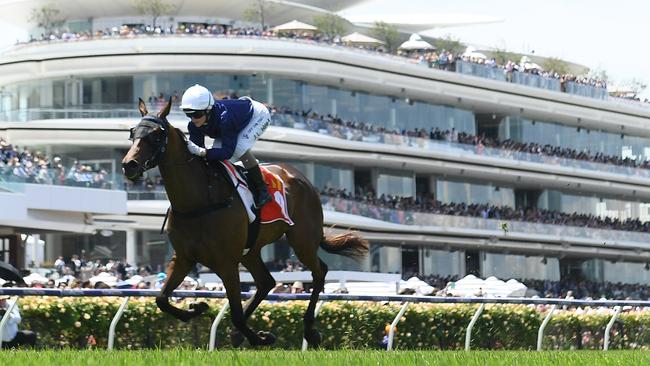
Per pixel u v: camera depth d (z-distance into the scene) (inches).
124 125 2245.3
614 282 3090.6
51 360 390.3
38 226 1573.6
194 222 509.4
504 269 2815.0
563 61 3474.4
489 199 2849.4
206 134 530.0
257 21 2866.6
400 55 2726.4
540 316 981.8
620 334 1073.5
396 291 1493.6
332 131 2405.3
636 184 3112.7
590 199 3093.0
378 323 863.7
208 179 511.2
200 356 422.6
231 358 402.9
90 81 2379.4
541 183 2920.8
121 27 2482.8
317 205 587.8
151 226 2111.2
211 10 2760.8
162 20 2728.8
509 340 959.6
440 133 2637.8
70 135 2251.5
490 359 454.3
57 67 2373.3
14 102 2476.6
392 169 2610.7
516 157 2783.0
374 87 2561.5
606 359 460.4
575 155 2970.0
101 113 2281.0
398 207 2513.5
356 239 605.9
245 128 530.3
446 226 2581.2
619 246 3004.4
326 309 830.5
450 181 2751.0
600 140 3152.1
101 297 737.0
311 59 2411.4
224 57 2342.5
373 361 418.9
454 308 915.4
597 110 3041.3
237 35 2386.8
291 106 2423.7
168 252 2214.6
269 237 550.6
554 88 2947.8
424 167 2623.0
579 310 1040.2
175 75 2356.1
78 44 2364.7
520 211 2815.0
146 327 753.6
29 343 648.4
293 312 812.6
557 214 2925.7
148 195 2111.2
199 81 2361.0
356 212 2386.8
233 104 530.0
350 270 2353.6
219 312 744.3
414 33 3117.6
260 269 571.5
